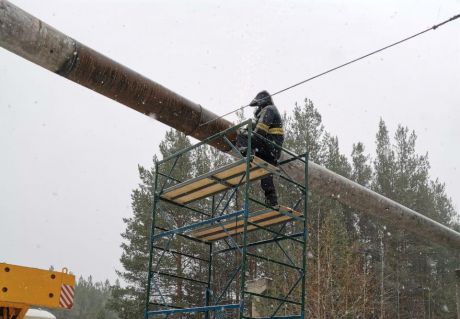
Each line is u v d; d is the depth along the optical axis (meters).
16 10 7.66
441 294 31.78
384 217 14.05
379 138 34.38
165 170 27.80
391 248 31.17
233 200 26.72
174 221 26.48
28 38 7.78
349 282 24.42
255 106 9.41
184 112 9.48
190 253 27.12
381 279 29.50
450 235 15.66
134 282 27.52
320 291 23.11
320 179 12.10
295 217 8.74
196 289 26.88
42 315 7.81
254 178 8.95
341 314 24.06
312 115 31.08
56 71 8.34
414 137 34.31
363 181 32.84
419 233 15.14
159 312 8.76
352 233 31.91
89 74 8.46
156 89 9.11
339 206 28.66
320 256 24.27
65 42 8.14
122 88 8.79
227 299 27.06
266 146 8.78
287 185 27.84
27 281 5.38
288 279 23.95
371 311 27.73
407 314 31.48
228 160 29.20
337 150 31.78
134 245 27.30
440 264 34.12
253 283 23.14
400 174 33.03
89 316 59.34
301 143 29.97
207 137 9.91
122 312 27.05
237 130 9.27
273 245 25.59
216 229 9.81
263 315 21.66
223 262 28.02
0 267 5.29
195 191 9.51
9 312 5.32
